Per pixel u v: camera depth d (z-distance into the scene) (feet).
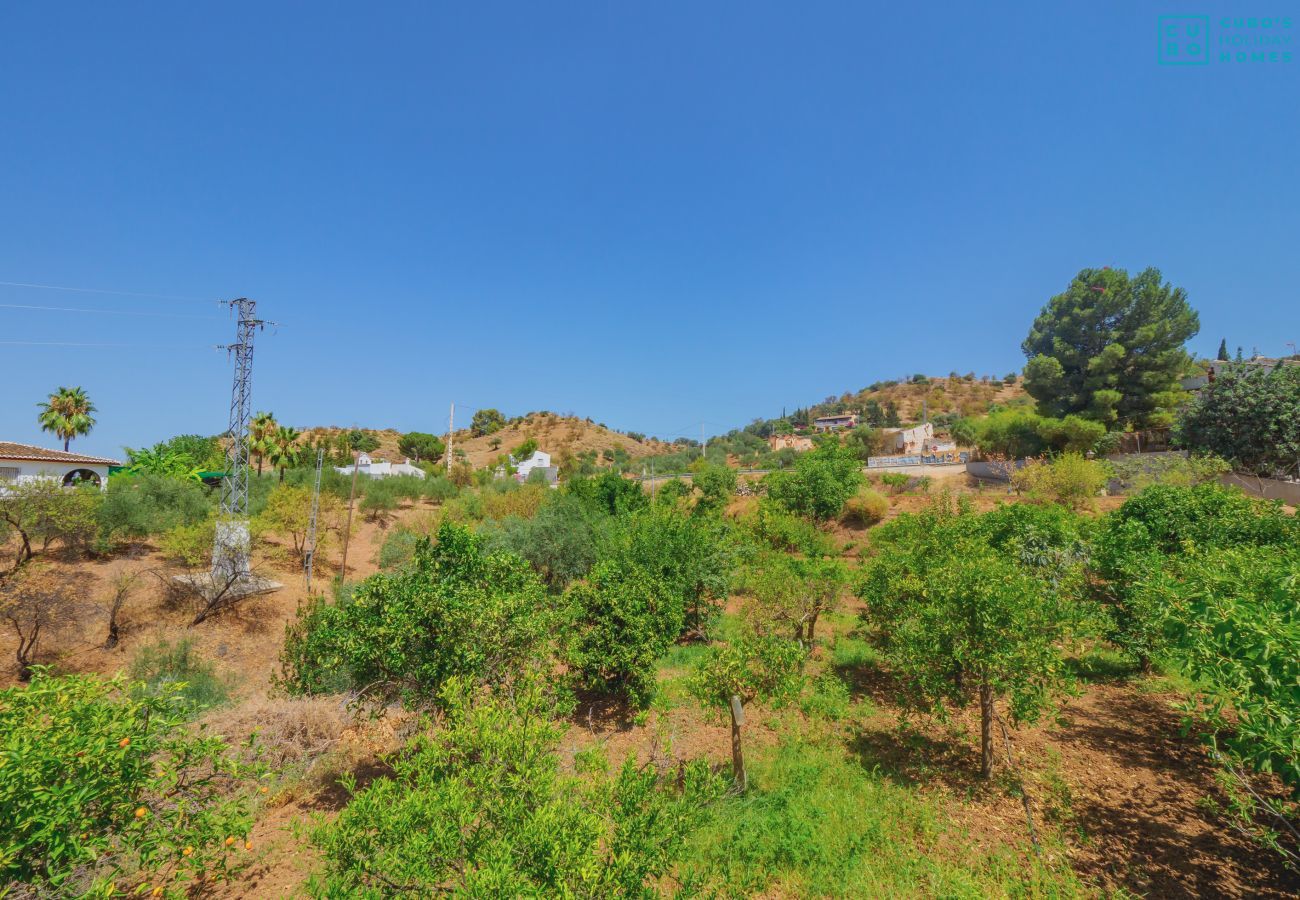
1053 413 110.83
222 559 56.65
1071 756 20.84
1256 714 11.55
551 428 337.11
